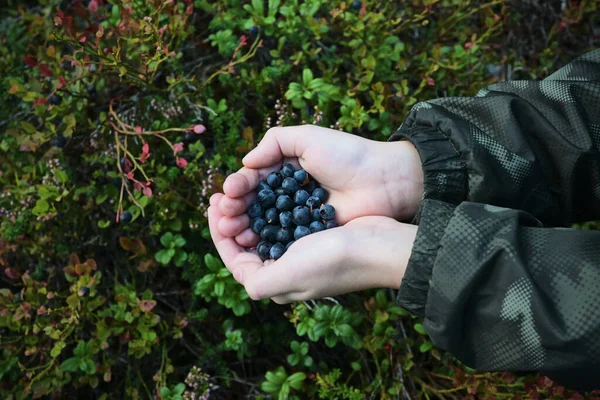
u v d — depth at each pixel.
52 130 0.57
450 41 0.66
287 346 0.58
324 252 0.41
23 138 0.57
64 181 0.55
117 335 0.57
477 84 0.61
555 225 0.44
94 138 0.58
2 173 0.58
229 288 0.53
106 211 0.59
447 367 0.54
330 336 0.52
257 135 0.59
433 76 0.60
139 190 0.56
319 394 0.53
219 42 0.58
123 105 0.59
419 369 0.55
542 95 0.43
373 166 0.47
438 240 0.38
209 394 0.55
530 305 0.35
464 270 0.36
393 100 0.59
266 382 0.52
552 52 0.67
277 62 0.59
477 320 0.37
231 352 0.59
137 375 0.57
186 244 0.57
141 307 0.53
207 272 0.56
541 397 0.50
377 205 0.47
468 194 0.43
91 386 0.57
